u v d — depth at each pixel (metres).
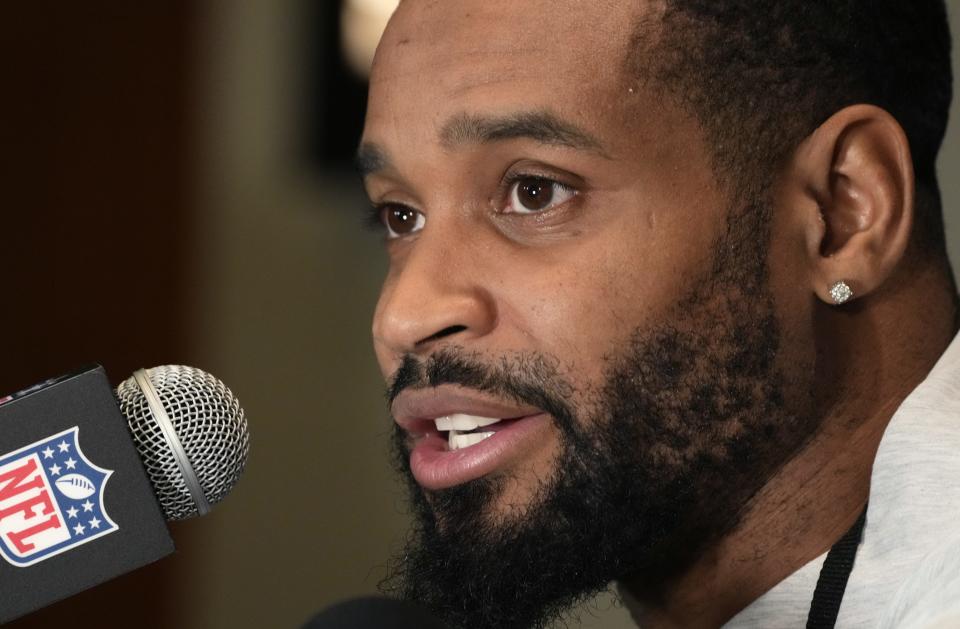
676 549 3.84
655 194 3.76
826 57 3.92
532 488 3.74
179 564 10.55
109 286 10.48
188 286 10.69
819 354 3.84
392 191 4.07
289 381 10.85
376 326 3.94
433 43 3.91
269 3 10.80
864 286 3.83
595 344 3.71
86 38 10.42
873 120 3.90
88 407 3.12
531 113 3.74
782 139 3.85
